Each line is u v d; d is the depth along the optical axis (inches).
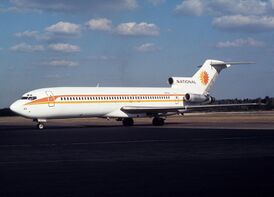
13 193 468.4
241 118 3211.1
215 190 475.5
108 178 562.3
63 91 1926.7
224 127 1862.7
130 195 453.1
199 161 724.7
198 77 2351.1
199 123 2404.0
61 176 582.2
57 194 461.4
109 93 2043.6
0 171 634.2
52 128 2014.0
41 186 508.1
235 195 449.1
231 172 601.9
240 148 935.7
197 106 2076.8
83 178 564.1
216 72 2405.3
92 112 1991.9
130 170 631.8
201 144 1047.0
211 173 594.9
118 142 1138.7
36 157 812.0
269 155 802.2
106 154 852.0
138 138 1268.5
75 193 466.0
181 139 1210.0
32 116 1859.0
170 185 507.8
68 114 1939.0
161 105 2212.1
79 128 1973.4
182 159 755.4
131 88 2144.4
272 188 485.4
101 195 454.0
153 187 496.1
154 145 1039.0
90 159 772.6
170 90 2263.8
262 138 1212.5
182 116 4306.1
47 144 1107.3
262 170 618.2
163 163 705.0
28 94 1871.3
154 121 2178.9
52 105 1881.2
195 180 540.1
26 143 1146.7
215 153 844.0
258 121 2561.5
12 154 869.8
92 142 1147.9
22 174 603.5
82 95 1958.7
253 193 458.6
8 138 1334.9
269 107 6200.8
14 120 3993.6
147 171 619.8
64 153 879.7
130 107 2075.5
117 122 2945.4
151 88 2214.6
